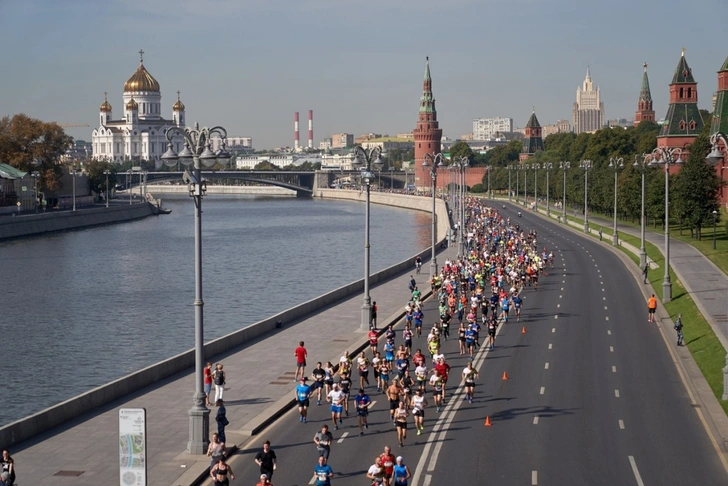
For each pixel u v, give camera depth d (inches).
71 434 2000.5
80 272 6958.7
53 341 4323.3
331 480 1717.5
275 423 2135.8
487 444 1950.1
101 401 2251.5
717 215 6786.4
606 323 3503.9
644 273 4756.4
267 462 1644.9
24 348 4160.9
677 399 2331.4
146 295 5816.9
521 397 2358.5
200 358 1889.8
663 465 1804.9
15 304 5442.9
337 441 1983.3
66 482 1684.3
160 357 3981.3
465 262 4909.0
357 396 2063.2
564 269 5472.4
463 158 7175.2
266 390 2426.2
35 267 7253.9
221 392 2273.6
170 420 2123.5
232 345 3019.2
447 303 3764.8
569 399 2333.9
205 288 6131.9
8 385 3481.8
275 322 3410.4
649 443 1953.7
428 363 2807.6
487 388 2466.8
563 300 4151.1
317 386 2356.1
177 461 1817.2
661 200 7121.1
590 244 7199.8
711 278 4621.1
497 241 6924.2
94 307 5334.6
